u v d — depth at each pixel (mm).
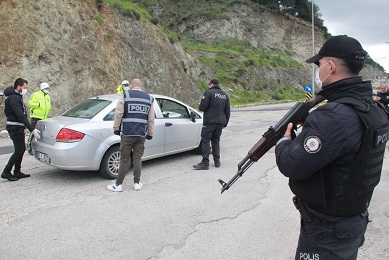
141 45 23562
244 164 2490
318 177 1865
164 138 7309
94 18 18562
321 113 1822
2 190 5586
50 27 14836
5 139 10938
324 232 1911
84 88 16188
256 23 51469
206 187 5855
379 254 3635
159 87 24188
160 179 6320
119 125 5520
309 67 51719
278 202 5160
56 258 3477
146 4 48938
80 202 5070
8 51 12984
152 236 3988
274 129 2234
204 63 37812
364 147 1777
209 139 7070
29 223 4301
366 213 2055
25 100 13188
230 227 4266
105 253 3586
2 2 13055
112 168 6320
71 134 5840
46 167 7098
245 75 39438
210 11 49250
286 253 3643
